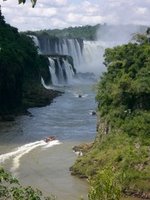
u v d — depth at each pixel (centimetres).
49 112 11225
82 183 5928
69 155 7212
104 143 6769
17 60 12100
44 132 8944
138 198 5366
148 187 5422
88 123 9844
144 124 6650
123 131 6762
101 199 2766
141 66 7419
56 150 7525
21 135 8662
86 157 6469
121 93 7075
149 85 6988
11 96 11338
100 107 7431
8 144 7925
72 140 8269
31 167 6562
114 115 7031
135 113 6931
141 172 5634
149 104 7000
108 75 7669
